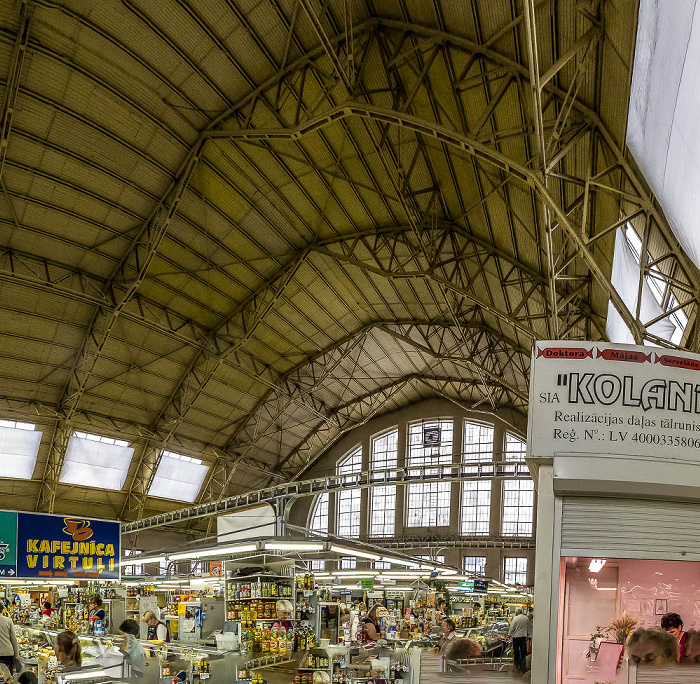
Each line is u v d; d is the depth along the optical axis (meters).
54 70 18.94
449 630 12.67
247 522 18.28
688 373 4.26
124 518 35.62
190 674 11.95
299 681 13.53
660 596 4.06
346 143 21.50
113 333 28.48
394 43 16.81
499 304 26.78
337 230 26.44
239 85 20.03
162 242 25.38
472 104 16.61
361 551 18.73
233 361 32.53
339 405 40.16
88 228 24.17
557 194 17.02
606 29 11.21
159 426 33.66
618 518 4.11
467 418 41.81
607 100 12.49
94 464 32.97
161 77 19.62
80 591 23.23
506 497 40.50
